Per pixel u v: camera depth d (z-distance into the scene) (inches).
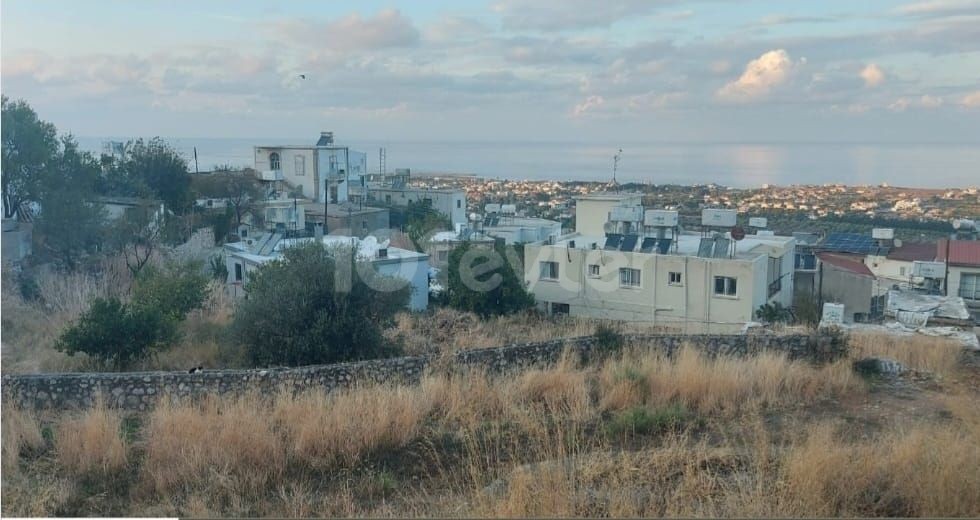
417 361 470.9
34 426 346.3
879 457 248.1
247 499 275.1
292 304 569.0
